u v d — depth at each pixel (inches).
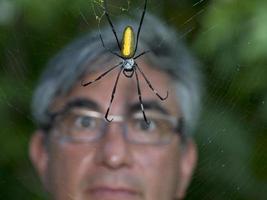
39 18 46.2
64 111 38.0
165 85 38.6
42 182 38.9
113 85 38.1
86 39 39.1
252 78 45.5
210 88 45.4
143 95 38.1
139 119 37.7
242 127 46.2
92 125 37.6
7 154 47.8
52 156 37.8
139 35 39.3
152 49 39.0
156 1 46.0
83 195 36.9
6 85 46.8
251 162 46.3
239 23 44.1
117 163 36.6
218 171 45.3
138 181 37.0
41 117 38.4
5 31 46.6
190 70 39.6
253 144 46.4
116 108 37.7
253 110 46.3
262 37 43.4
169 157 38.0
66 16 45.7
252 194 46.4
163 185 37.6
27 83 46.6
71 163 37.2
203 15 45.0
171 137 38.1
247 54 43.8
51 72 38.7
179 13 46.7
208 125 45.3
